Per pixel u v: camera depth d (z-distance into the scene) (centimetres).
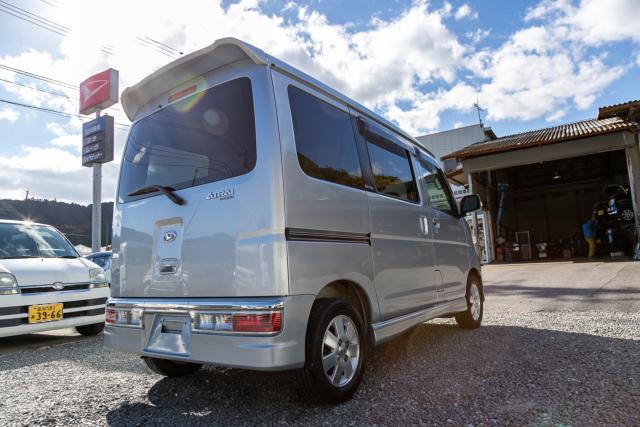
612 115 1606
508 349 390
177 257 273
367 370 342
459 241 486
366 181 328
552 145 1522
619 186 1691
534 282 980
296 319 238
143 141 320
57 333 663
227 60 279
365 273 301
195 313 251
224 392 305
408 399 274
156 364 328
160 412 272
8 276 506
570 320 514
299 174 260
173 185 288
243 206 249
